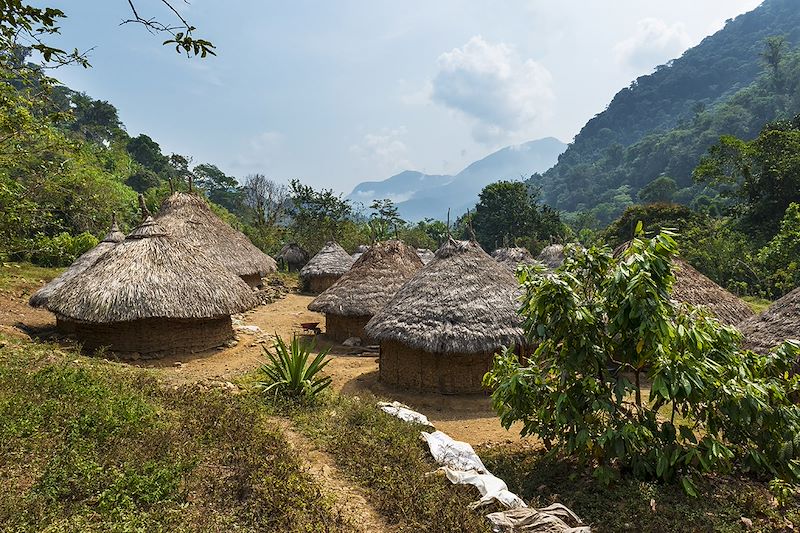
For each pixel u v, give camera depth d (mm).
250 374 9164
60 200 14727
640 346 5266
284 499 4320
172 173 59969
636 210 39625
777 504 5203
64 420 5039
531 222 54969
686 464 5379
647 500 5102
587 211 95875
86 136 50906
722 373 5426
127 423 5199
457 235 57156
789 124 33594
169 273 11109
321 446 5844
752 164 33344
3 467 4234
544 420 5766
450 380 9969
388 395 9883
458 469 5578
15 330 10461
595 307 5699
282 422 6535
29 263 19016
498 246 54938
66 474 4172
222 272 12516
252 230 39312
